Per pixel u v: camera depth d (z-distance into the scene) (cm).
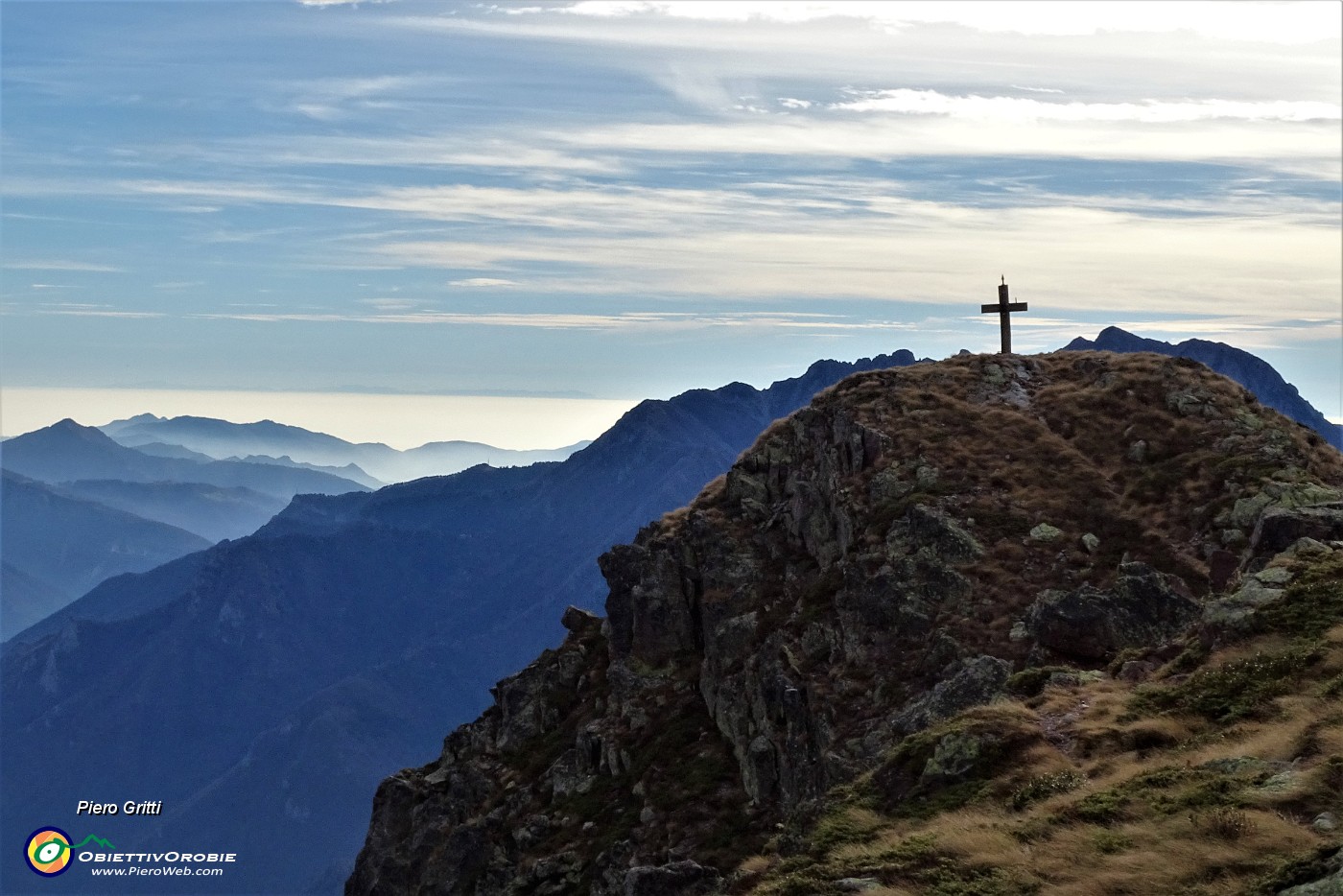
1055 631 5025
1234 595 4022
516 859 7012
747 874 3488
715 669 7012
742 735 6506
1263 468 6562
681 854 5988
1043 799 3291
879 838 3372
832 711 5797
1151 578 5031
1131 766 3338
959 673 5256
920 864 3067
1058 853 2930
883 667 5941
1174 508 6494
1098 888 2728
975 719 3766
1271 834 2728
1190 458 6819
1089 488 6756
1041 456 7050
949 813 3419
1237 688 3562
